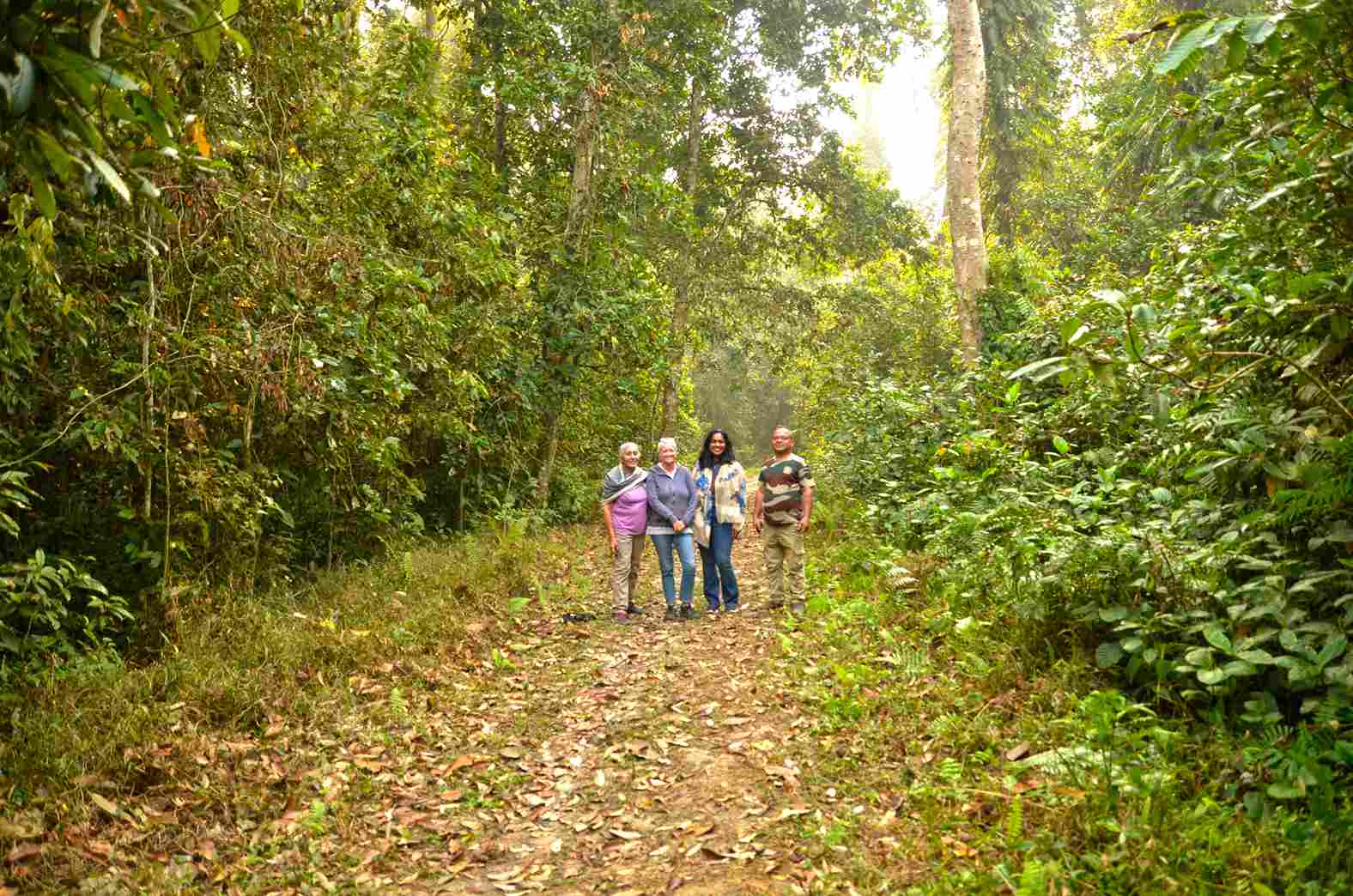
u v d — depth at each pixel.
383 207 8.77
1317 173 3.57
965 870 2.90
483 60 13.11
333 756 4.43
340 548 8.62
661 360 13.98
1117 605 4.16
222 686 4.82
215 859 3.45
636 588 9.23
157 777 3.95
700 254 20.14
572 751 4.63
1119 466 5.73
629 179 13.21
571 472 14.46
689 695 5.32
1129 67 17.23
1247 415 3.85
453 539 10.46
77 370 5.54
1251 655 3.35
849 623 6.20
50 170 2.40
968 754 3.79
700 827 3.61
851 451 12.30
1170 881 2.56
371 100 8.93
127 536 5.91
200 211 5.78
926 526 7.90
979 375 10.00
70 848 3.30
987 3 20.80
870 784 3.76
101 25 2.18
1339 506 3.56
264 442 7.34
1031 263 12.49
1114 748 3.47
